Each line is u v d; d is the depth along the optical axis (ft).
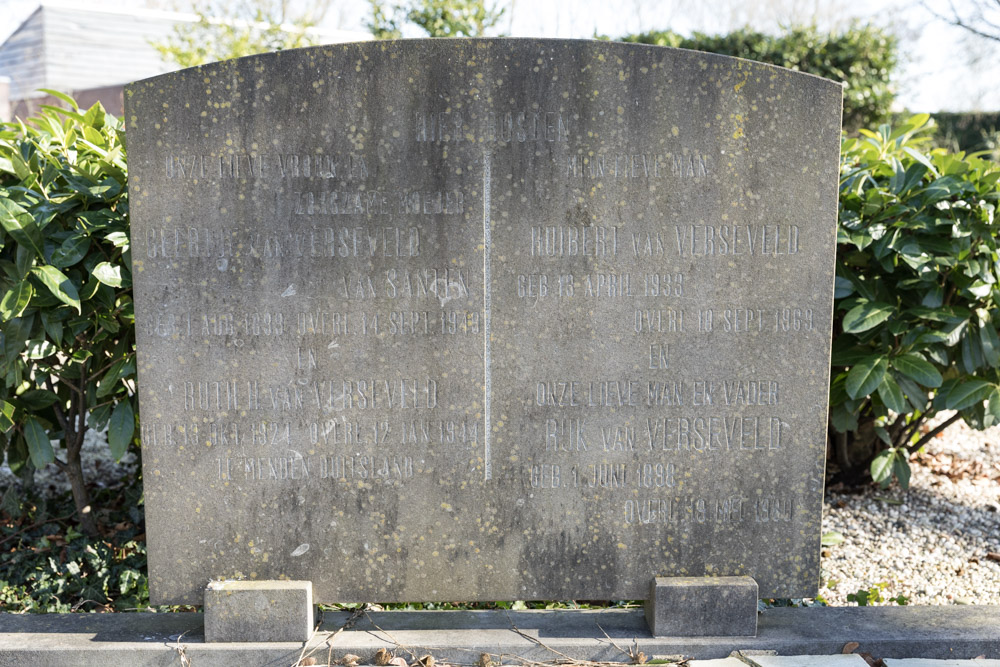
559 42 8.29
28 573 10.89
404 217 8.47
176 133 8.29
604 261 8.59
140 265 8.45
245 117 8.29
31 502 13.11
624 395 8.78
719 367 8.76
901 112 48.52
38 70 48.32
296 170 8.38
